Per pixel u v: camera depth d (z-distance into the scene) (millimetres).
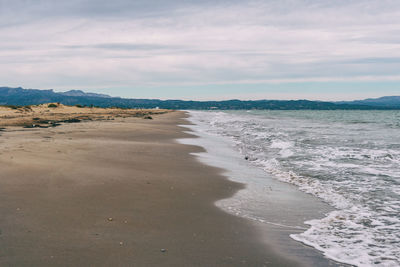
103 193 9023
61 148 16406
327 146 21594
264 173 13703
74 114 61812
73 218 7008
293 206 8992
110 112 81375
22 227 6332
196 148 21047
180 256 5574
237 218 7816
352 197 9930
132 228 6711
